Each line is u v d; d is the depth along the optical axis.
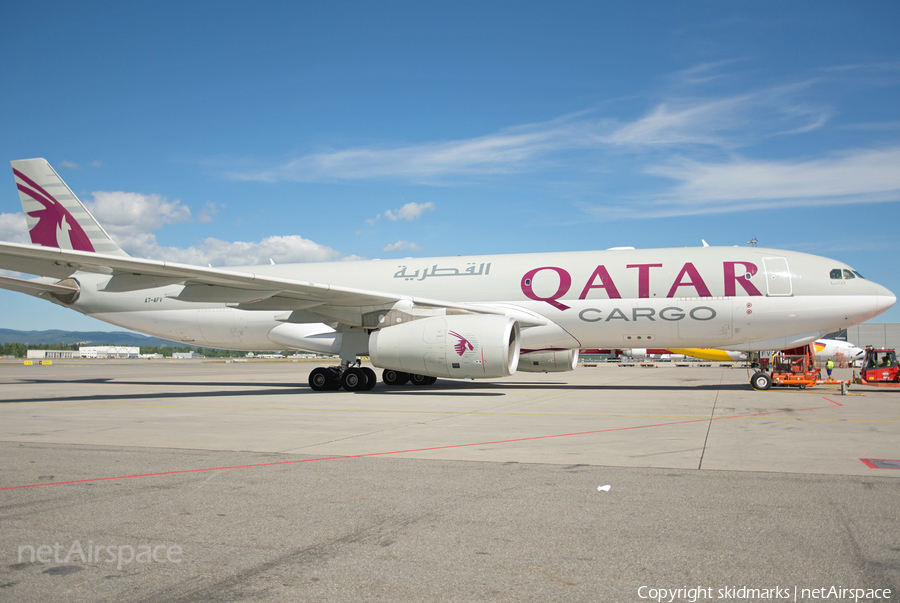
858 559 3.76
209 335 19.83
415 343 15.43
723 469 6.33
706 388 18.84
